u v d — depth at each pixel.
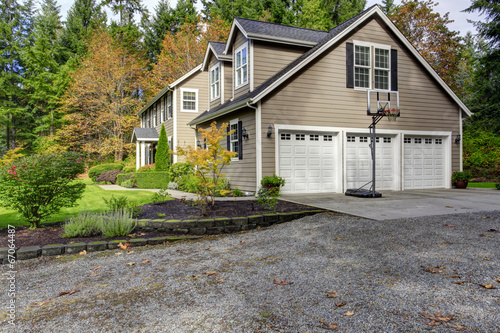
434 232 5.42
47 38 33.75
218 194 10.91
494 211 7.05
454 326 2.54
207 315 2.93
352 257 4.38
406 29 24.42
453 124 13.53
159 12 35.34
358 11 31.84
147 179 16.08
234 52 13.47
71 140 30.83
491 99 21.12
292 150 11.19
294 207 8.23
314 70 11.26
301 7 30.25
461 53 24.80
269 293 3.34
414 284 3.37
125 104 29.11
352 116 11.83
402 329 2.53
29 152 33.88
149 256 5.16
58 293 3.70
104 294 3.58
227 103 13.66
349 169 11.91
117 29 30.94
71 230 6.05
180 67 28.34
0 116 31.81
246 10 30.73
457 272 3.65
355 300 3.07
